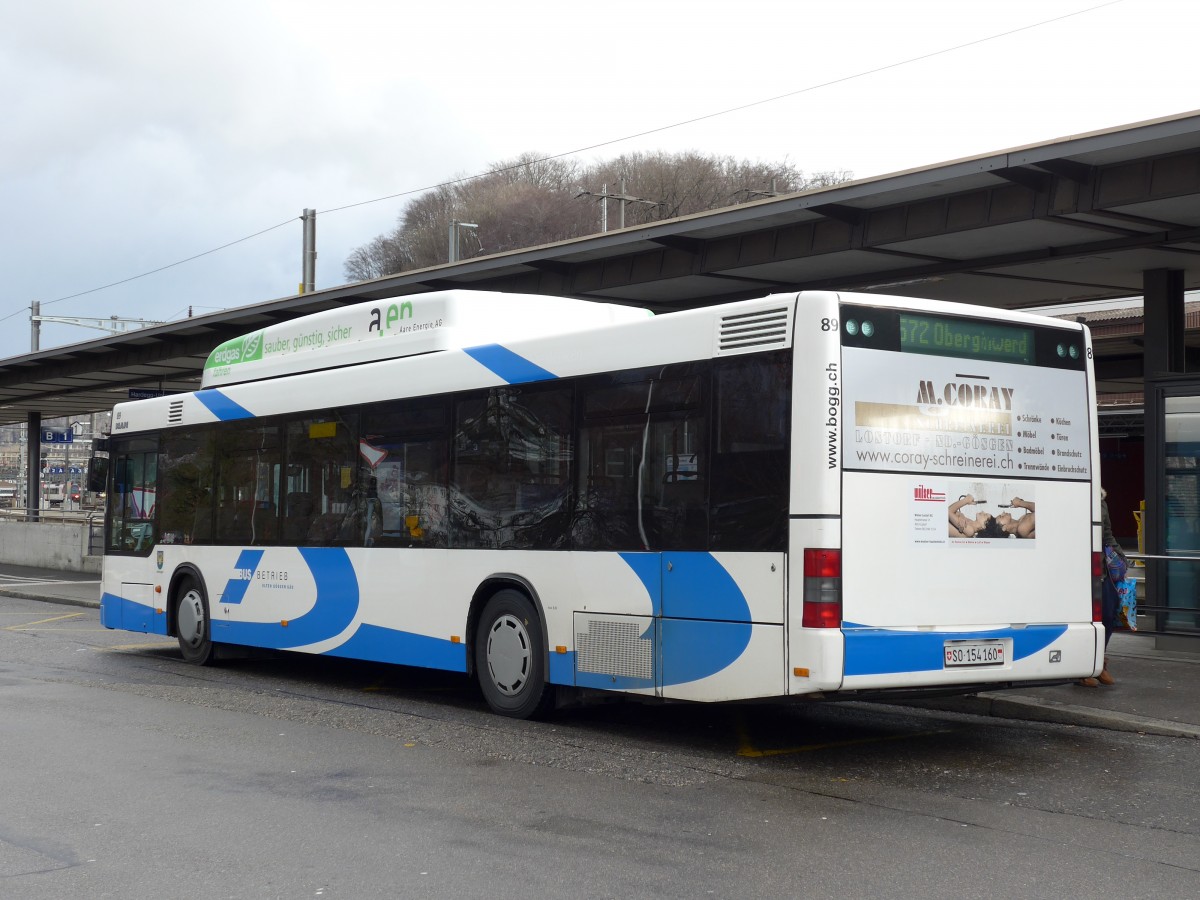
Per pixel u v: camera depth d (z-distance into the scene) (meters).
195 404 14.14
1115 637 14.62
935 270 16.06
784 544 7.88
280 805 6.88
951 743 8.98
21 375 34.84
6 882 5.44
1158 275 15.70
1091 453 8.97
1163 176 12.10
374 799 7.03
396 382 11.29
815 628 7.67
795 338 7.93
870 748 8.77
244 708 10.55
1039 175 12.96
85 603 22.72
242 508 13.25
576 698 9.67
